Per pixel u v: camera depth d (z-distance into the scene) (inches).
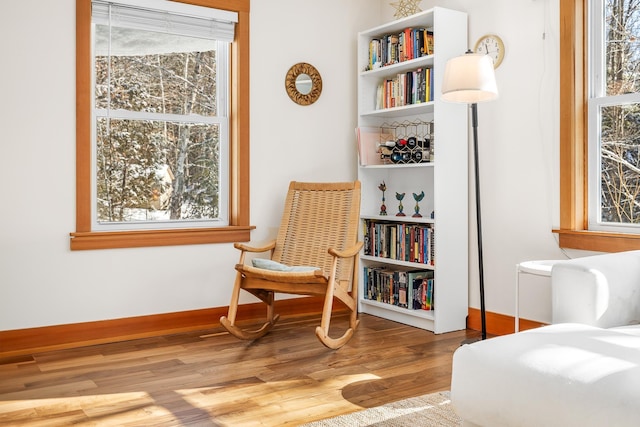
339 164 173.2
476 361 67.6
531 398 61.7
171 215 149.9
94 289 135.8
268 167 159.9
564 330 75.4
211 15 149.2
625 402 55.4
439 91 143.1
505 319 142.3
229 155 157.8
